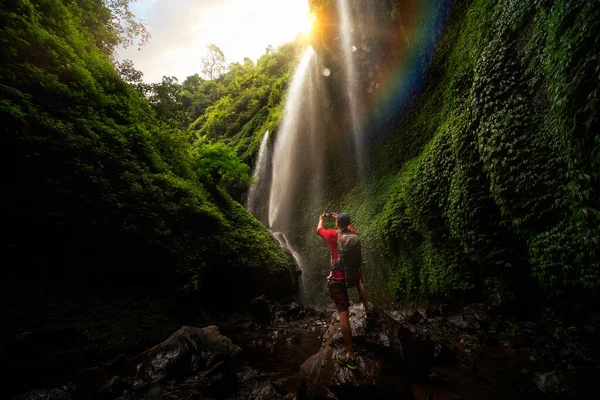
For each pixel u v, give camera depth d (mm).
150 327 6902
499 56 7641
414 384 4109
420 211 10359
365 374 3354
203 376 4668
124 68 13953
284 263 12906
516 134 6773
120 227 7555
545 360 5055
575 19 5266
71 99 8508
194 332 5492
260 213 28656
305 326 8664
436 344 5215
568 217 5754
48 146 6723
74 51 10398
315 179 22359
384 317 4336
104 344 5883
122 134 9602
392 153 15359
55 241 6312
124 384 4332
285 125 28281
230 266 10375
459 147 8742
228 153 14227
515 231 7090
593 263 5164
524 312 6805
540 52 6719
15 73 7238
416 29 14023
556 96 5570
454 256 9180
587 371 4445
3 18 7812
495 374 4527
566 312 6035
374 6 15477
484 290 8125
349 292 14367
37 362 4824
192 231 9930
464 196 8359
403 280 11250
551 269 6062
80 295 6320
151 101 14273
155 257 8133
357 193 17438
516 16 7547
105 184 7680
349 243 3957
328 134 22234
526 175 6449
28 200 6078
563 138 5578
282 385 4348
